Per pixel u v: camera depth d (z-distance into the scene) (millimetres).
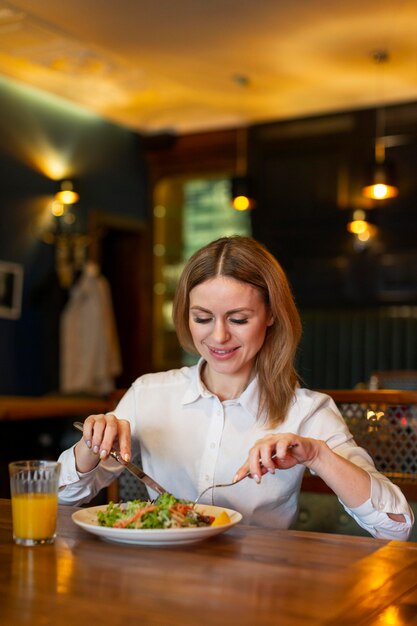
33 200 6559
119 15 5066
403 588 1202
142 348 7684
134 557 1349
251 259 1735
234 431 1850
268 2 4809
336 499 2447
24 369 6449
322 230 6922
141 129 7660
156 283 7797
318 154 6938
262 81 6348
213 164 7426
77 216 6922
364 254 6762
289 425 1840
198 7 4910
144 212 7727
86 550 1392
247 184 6730
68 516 1668
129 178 7539
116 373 6867
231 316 1729
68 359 6652
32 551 1384
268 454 1509
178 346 7953
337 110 6852
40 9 5012
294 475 1823
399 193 6609
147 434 1938
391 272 6672
